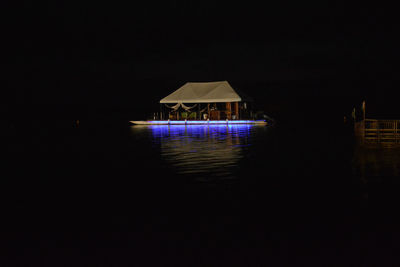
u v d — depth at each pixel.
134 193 10.66
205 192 10.39
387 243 6.53
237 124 41.22
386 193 9.60
